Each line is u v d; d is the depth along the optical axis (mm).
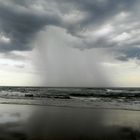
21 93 26688
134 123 7531
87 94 23094
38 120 8172
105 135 5840
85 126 7000
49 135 5789
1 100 17078
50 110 10938
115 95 21359
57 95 22547
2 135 5801
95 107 12383
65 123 7523
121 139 5406
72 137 5594
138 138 5500
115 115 9352
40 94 24406
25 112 10258
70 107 12352
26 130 6379
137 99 17734
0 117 8891
